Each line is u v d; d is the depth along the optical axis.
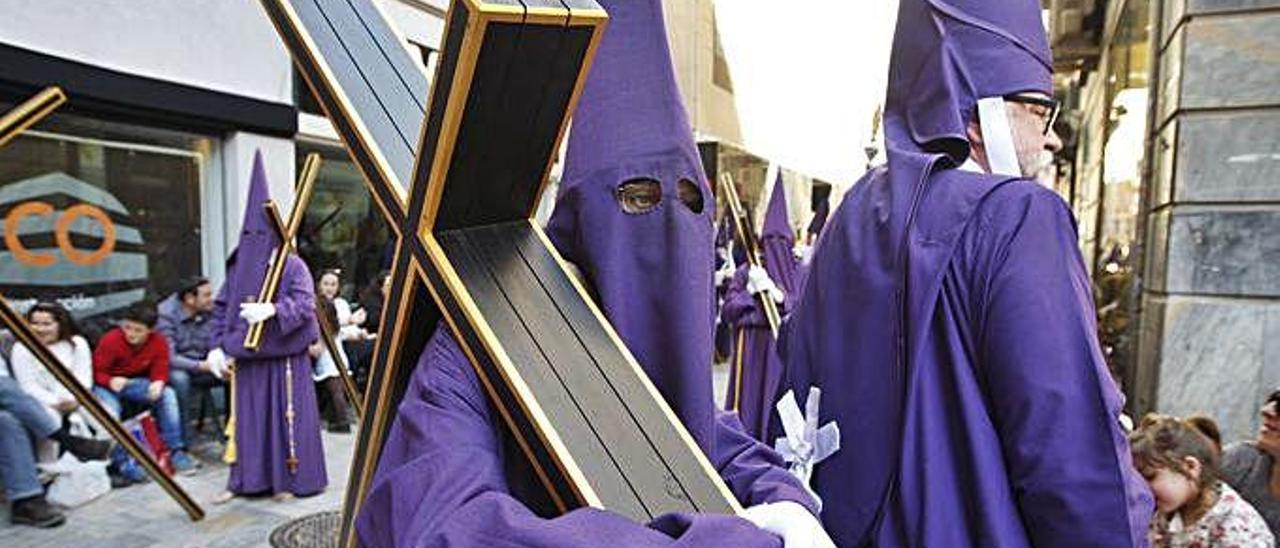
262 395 4.48
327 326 4.92
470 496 0.73
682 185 0.98
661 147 0.96
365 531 0.81
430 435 0.81
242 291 4.55
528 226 0.98
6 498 4.27
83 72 5.09
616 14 0.99
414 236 0.89
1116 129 6.68
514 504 0.72
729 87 13.38
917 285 1.14
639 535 0.68
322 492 4.67
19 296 5.07
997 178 1.16
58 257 5.27
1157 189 4.23
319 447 4.67
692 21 12.45
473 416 0.85
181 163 6.01
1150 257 4.32
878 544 1.18
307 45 0.98
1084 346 1.03
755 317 5.07
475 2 0.74
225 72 6.13
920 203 1.19
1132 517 1.00
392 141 0.97
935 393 1.13
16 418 4.01
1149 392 4.06
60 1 5.01
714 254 1.06
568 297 0.92
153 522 4.12
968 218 1.13
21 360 4.23
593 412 0.83
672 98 0.99
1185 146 3.82
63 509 4.22
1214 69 3.74
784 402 1.35
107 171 5.52
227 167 6.25
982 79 1.24
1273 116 3.63
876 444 1.20
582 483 0.77
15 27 4.77
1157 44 4.38
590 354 0.87
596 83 0.98
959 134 1.23
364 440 1.03
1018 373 1.03
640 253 0.95
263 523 4.16
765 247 5.65
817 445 1.26
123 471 4.69
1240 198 3.71
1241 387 3.69
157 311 5.49
